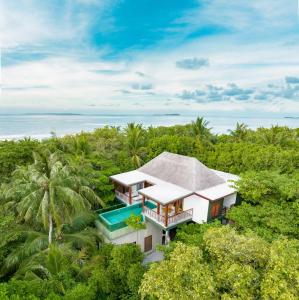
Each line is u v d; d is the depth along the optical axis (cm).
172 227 1969
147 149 3297
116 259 1316
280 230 1288
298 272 743
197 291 755
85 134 4172
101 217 2005
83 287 1027
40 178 1540
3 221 1525
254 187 1576
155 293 798
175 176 2292
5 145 2775
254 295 772
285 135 3712
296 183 1466
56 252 1288
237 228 1544
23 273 1316
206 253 988
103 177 2377
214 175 2294
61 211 1578
